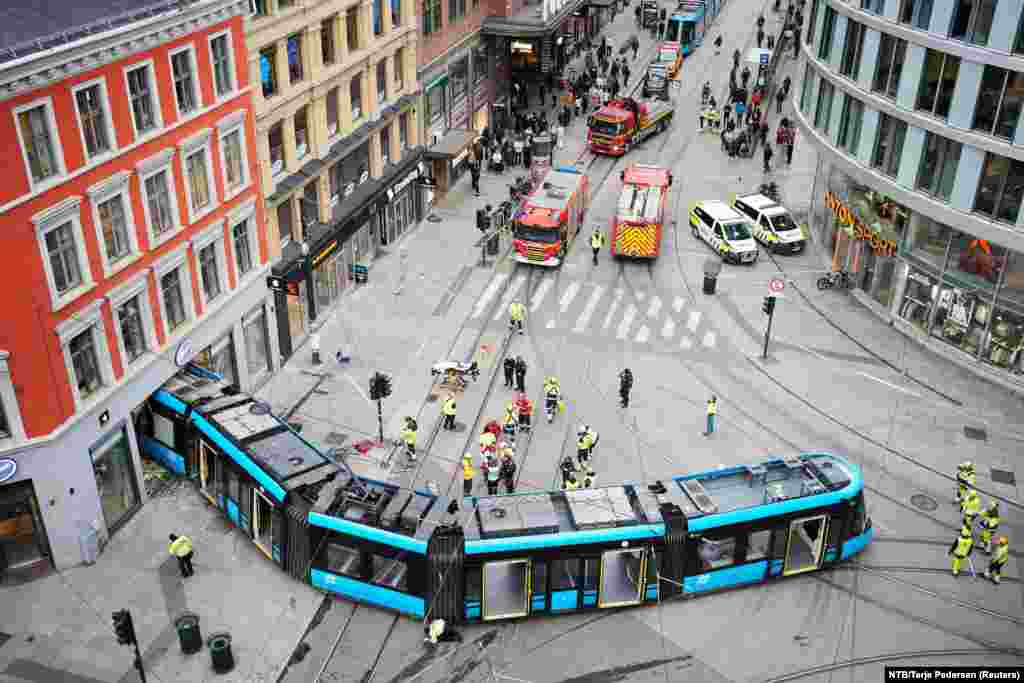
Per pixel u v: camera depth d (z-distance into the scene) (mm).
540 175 54625
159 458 32031
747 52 78438
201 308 31953
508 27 57125
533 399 36781
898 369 39031
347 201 42781
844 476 28375
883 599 27922
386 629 26453
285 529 27156
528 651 25859
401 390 36906
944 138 36438
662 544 26250
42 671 24609
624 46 78000
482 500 26859
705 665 25547
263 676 24844
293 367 38062
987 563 29344
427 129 51406
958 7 34531
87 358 27344
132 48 26328
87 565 28094
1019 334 36719
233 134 32438
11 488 26109
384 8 43562
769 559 27703
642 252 46812
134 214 27906
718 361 39500
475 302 43469
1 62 22609
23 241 24016
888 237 41062
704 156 60094
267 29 34344
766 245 48781
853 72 40812
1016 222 34625
